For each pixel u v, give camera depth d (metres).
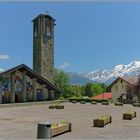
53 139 15.73
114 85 100.44
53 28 75.12
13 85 54.75
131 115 27.02
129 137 16.73
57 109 41.91
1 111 36.97
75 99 73.69
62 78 110.31
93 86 144.25
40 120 25.59
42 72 71.81
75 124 22.73
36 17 73.50
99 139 16.00
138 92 94.75
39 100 62.91
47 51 73.38
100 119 21.03
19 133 17.78
